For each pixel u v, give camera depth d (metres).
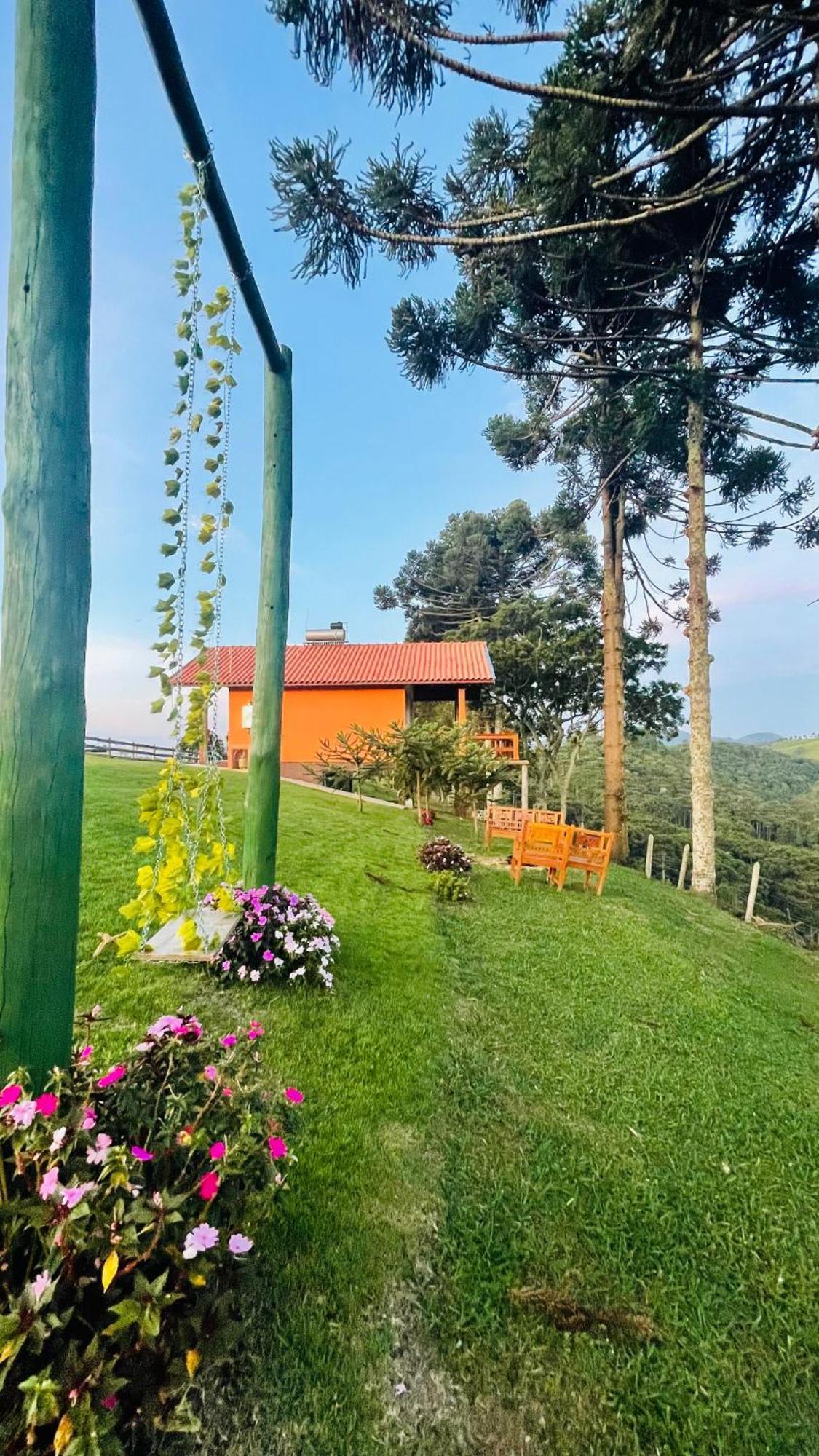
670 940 6.60
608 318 10.24
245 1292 1.67
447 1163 2.49
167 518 2.18
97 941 3.68
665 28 4.40
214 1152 1.40
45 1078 1.38
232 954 3.58
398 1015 3.64
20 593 1.34
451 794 11.55
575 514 15.32
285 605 4.03
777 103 5.65
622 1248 2.24
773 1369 1.88
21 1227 1.16
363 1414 1.52
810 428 9.13
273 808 4.04
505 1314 1.89
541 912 6.64
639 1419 1.66
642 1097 3.32
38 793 1.35
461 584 28.41
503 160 7.75
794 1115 3.40
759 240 8.73
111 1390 1.05
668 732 20.06
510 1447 1.54
